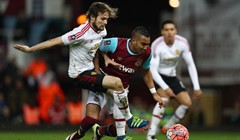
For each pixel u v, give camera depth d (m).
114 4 72.38
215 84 65.50
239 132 60.44
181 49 41.19
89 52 31.95
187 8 63.62
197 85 41.44
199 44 63.88
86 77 31.91
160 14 72.00
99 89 31.95
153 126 40.75
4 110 59.44
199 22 63.62
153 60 40.44
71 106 60.34
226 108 66.81
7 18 65.44
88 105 32.78
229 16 63.50
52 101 60.44
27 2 65.19
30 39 65.19
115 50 32.53
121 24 72.50
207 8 63.56
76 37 31.36
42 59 65.62
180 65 62.59
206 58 64.06
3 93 59.88
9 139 45.34
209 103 65.94
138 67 33.03
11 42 65.44
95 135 33.81
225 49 63.91
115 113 32.38
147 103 68.56
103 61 33.62
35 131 58.03
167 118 54.59
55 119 60.44
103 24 31.48
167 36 40.44
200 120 63.06
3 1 65.19
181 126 34.09
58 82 67.00
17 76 61.16
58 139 45.19
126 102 31.67
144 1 72.62
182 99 41.44
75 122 60.34
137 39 31.91
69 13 64.69
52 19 64.88
